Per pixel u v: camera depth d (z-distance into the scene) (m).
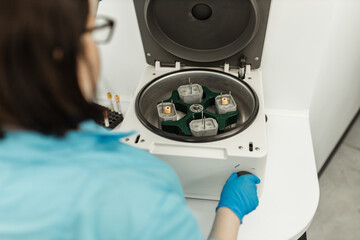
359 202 1.85
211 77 0.97
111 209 0.36
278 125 1.12
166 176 0.48
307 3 0.89
